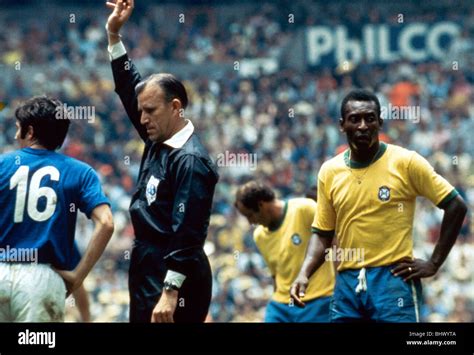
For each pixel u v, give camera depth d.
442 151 24.52
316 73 28.67
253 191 9.14
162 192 6.63
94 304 17.11
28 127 6.44
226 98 26.41
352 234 6.84
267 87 27.12
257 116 25.56
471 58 29.23
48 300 6.23
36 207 6.30
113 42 7.31
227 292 17.33
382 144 6.91
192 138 6.70
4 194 6.31
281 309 9.20
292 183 22.33
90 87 26.05
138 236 6.72
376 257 6.79
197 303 6.59
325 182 6.97
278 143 24.25
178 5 30.75
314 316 8.98
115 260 18.31
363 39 29.59
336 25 29.78
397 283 6.74
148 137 6.99
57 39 29.05
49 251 6.27
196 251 6.49
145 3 30.64
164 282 6.48
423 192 6.80
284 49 29.53
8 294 6.20
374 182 6.80
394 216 6.78
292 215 9.20
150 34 29.81
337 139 24.61
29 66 26.23
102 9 30.27
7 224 6.29
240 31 30.11
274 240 9.26
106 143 24.02
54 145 6.48
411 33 29.66
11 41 28.53
